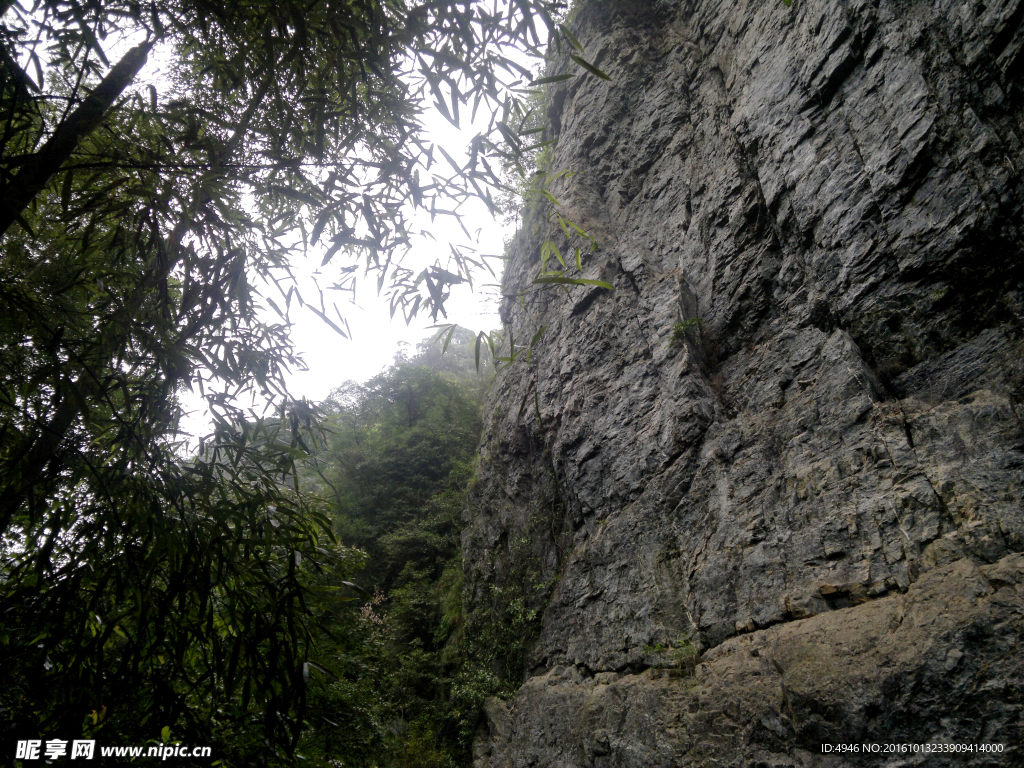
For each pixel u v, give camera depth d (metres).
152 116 2.08
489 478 13.55
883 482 5.26
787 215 7.45
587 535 9.17
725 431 7.20
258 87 2.24
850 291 6.45
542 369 11.73
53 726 1.78
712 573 6.41
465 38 2.13
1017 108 5.25
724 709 5.39
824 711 4.49
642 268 9.73
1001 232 5.23
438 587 15.14
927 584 4.47
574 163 12.56
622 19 12.91
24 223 1.75
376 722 7.05
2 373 1.92
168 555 1.97
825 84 7.14
